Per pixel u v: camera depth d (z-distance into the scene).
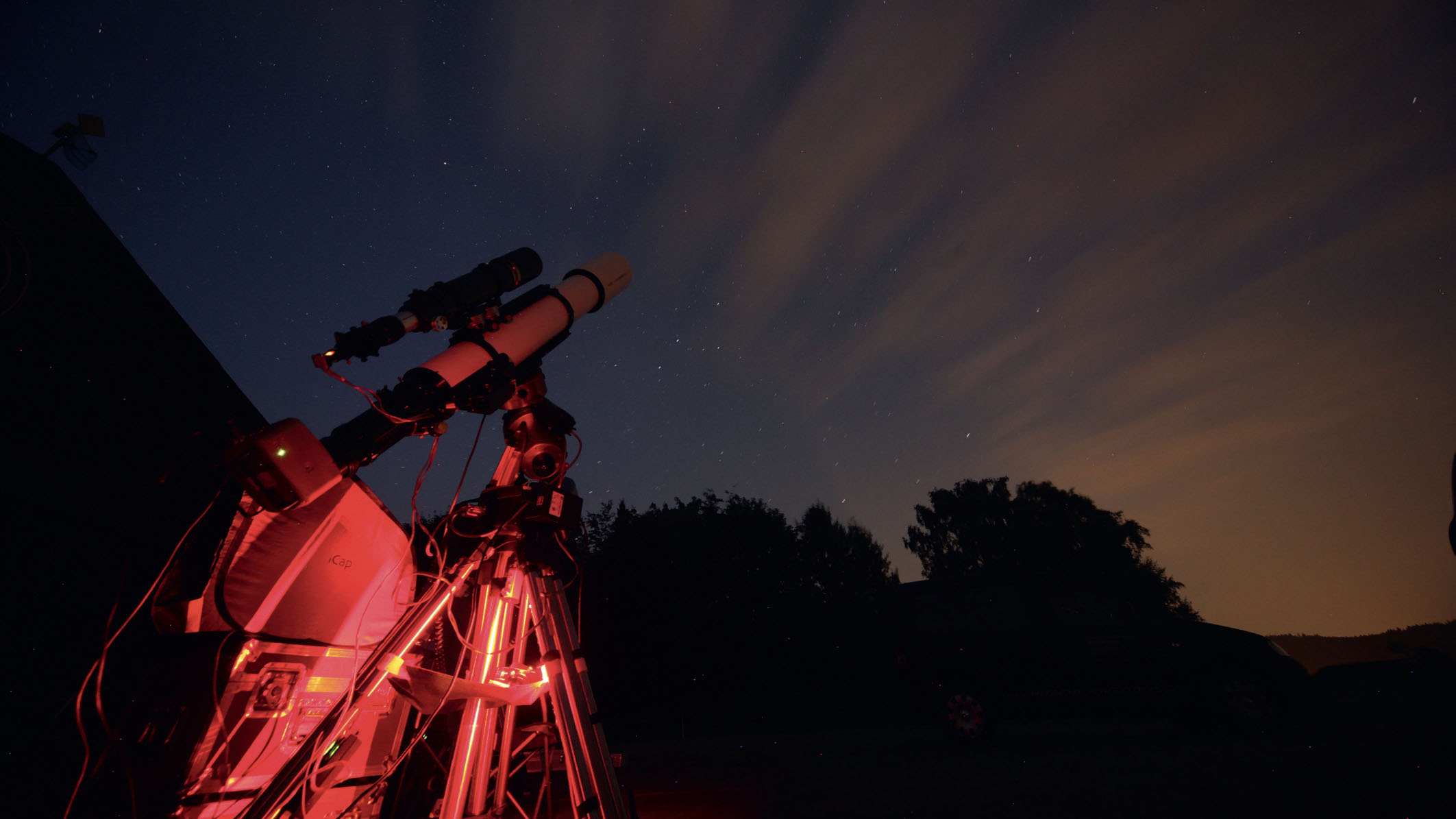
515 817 1.74
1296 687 6.26
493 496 1.86
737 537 18.50
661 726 14.09
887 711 13.84
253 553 1.41
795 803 4.07
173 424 1.85
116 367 1.70
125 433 1.72
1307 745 5.18
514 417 2.09
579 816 1.27
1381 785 3.40
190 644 1.39
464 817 1.53
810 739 10.00
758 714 14.07
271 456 1.11
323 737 1.24
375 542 1.92
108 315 1.69
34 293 1.50
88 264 1.63
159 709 1.32
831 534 21.80
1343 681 11.83
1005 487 26.02
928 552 25.83
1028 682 6.99
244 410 2.09
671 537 16.56
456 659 2.40
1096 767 4.78
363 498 1.79
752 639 15.20
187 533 1.34
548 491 1.85
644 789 5.07
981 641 7.36
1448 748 4.32
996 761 5.50
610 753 1.35
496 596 1.79
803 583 19.91
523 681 1.69
